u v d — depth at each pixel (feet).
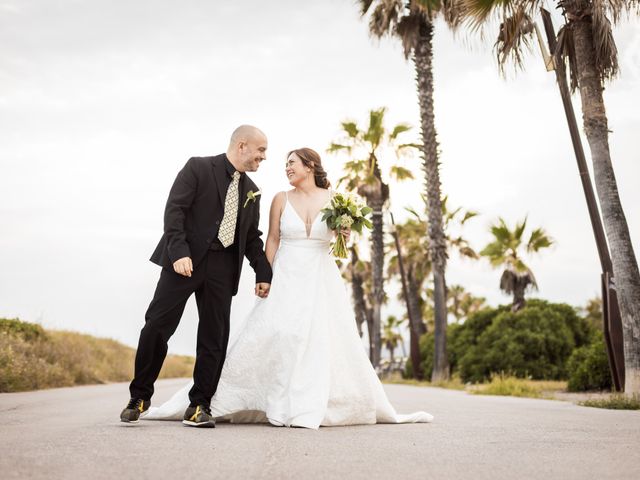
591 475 8.18
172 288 13.96
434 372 63.41
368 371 15.61
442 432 13.38
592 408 23.18
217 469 8.34
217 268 14.39
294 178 16.80
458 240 99.81
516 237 79.41
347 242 16.29
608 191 28.66
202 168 14.49
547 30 35.45
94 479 7.48
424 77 66.18
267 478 7.79
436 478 7.93
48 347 45.11
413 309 105.81
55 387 39.24
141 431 12.48
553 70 33.96
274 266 16.33
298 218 16.40
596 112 29.48
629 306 27.30
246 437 11.89
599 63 29.53
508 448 10.77
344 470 8.45
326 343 15.28
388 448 10.67
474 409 22.11
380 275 86.48
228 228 14.49
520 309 76.64
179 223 14.02
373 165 86.17
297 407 14.48
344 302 16.08
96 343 60.08
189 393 14.32
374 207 85.51
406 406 23.94
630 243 28.04
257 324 15.34
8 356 35.17
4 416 16.38
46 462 8.57
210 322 14.37
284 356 15.06
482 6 32.12
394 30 66.85
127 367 57.11
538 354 66.33
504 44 32.32
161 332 13.87
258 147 14.67
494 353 67.26
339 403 15.08
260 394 15.10
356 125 86.48
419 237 104.12
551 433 13.29
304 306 15.47
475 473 8.30
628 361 27.02
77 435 11.63
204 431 12.84
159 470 8.16
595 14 29.12
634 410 22.20
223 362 14.69
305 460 9.25
